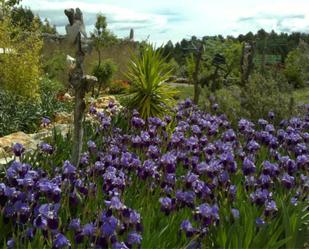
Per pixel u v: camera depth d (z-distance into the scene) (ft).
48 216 12.18
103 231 11.85
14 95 41.11
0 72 45.09
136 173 17.99
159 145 22.16
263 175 17.57
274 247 13.47
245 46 65.92
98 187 16.48
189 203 15.07
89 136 24.88
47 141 22.99
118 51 93.35
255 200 15.75
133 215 12.82
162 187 16.89
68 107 44.37
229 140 23.35
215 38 104.99
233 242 13.17
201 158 22.38
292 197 17.15
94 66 73.10
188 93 60.44
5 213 13.57
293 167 19.43
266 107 35.70
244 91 37.70
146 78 34.83
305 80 89.61
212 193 16.49
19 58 44.80
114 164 18.13
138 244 12.21
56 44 81.71
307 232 15.85
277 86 39.73
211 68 81.82
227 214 15.06
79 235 12.24
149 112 34.60
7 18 49.34
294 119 29.01
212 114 36.65
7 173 14.96
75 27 18.15
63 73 71.36
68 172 15.26
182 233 13.57
